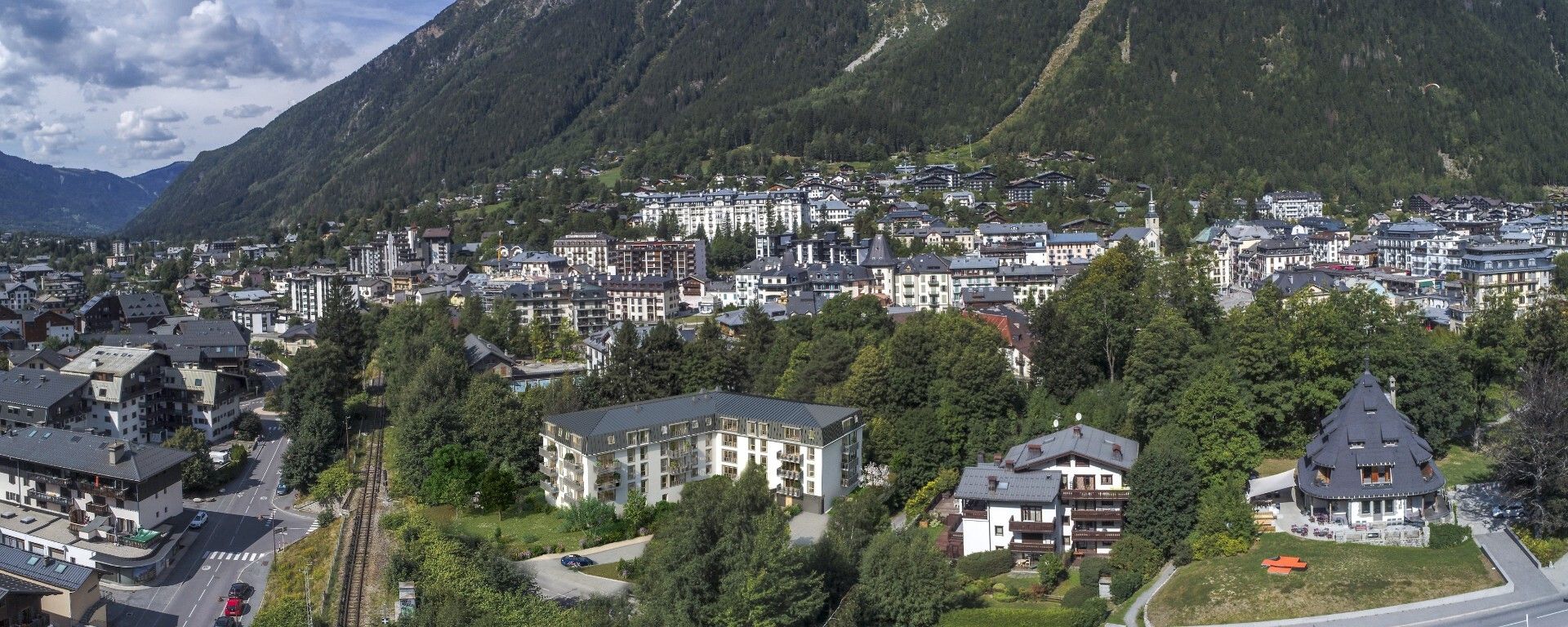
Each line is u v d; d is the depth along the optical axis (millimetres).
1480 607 113750
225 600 161250
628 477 174250
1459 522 134500
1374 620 114375
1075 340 197000
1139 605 127688
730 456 184125
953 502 171375
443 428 197875
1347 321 169375
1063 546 146125
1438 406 160875
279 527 191750
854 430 181125
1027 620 123750
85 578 151000
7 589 144000
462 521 179500
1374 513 137250
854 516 152875
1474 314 194625
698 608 126125
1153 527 141250
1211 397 154500
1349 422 139375
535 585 147500
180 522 185250
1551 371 164750
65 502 185000
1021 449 159625
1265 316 177125
